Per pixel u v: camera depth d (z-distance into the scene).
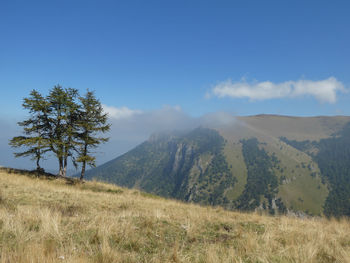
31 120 28.64
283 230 7.62
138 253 5.02
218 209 15.67
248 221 9.77
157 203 17.59
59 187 22.52
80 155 30.28
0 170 27.66
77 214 9.56
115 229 6.25
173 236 6.57
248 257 4.89
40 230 5.80
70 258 3.96
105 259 4.26
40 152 28.14
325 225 10.00
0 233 5.29
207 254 4.80
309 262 4.62
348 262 4.69
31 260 3.77
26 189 16.66
